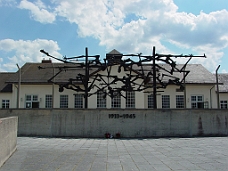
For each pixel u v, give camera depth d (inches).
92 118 620.4
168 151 389.7
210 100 1121.4
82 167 279.9
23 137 589.9
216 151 384.5
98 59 681.6
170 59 677.9
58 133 618.5
